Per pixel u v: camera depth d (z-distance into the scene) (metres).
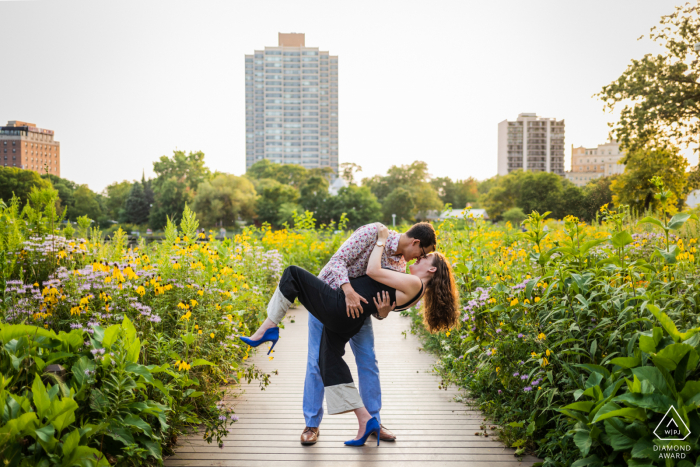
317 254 11.22
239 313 3.89
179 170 73.81
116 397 2.03
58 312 2.77
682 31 18.00
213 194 58.50
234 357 3.89
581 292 2.83
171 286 3.29
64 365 2.13
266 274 7.23
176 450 2.62
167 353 2.67
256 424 3.05
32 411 1.72
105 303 2.82
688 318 2.49
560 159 147.62
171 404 2.49
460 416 3.19
